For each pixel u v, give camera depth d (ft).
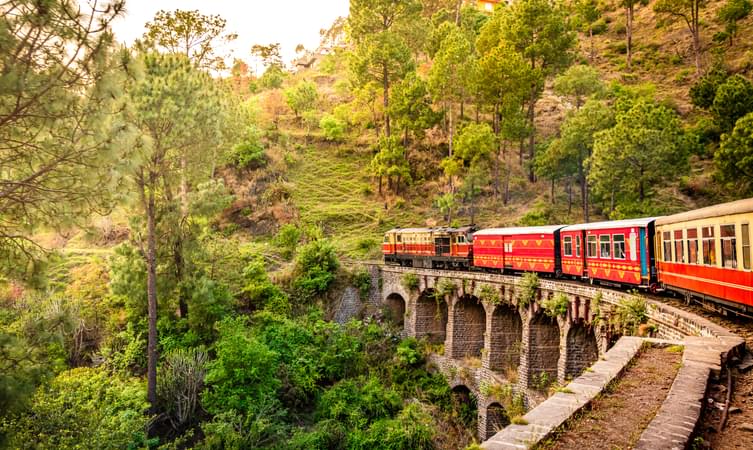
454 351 98.48
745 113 131.44
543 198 152.87
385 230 153.07
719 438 19.94
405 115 161.58
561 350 68.28
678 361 28.91
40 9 29.84
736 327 40.55
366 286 122.83
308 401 88.22
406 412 81.71
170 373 78.59
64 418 48.98
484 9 306.76
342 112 201.57
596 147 115.03
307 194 168.35
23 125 33.12
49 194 34.99
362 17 178.60
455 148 150.92
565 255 80.02
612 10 295.89
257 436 68.54
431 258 119.85
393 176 165.89
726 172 110.11
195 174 89.51
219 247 107.45
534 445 17.33
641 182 110.32
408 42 194.08
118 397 65.72
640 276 60.95
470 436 85.51
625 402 22.43
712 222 44.16
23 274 36.94
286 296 114.21
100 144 34.06
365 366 101.50
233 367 75.61
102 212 37.91
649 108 116.47
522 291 76.43
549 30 159.02
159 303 89.20
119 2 33.27
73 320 40.52
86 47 32.81
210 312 89.81
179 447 71.87
